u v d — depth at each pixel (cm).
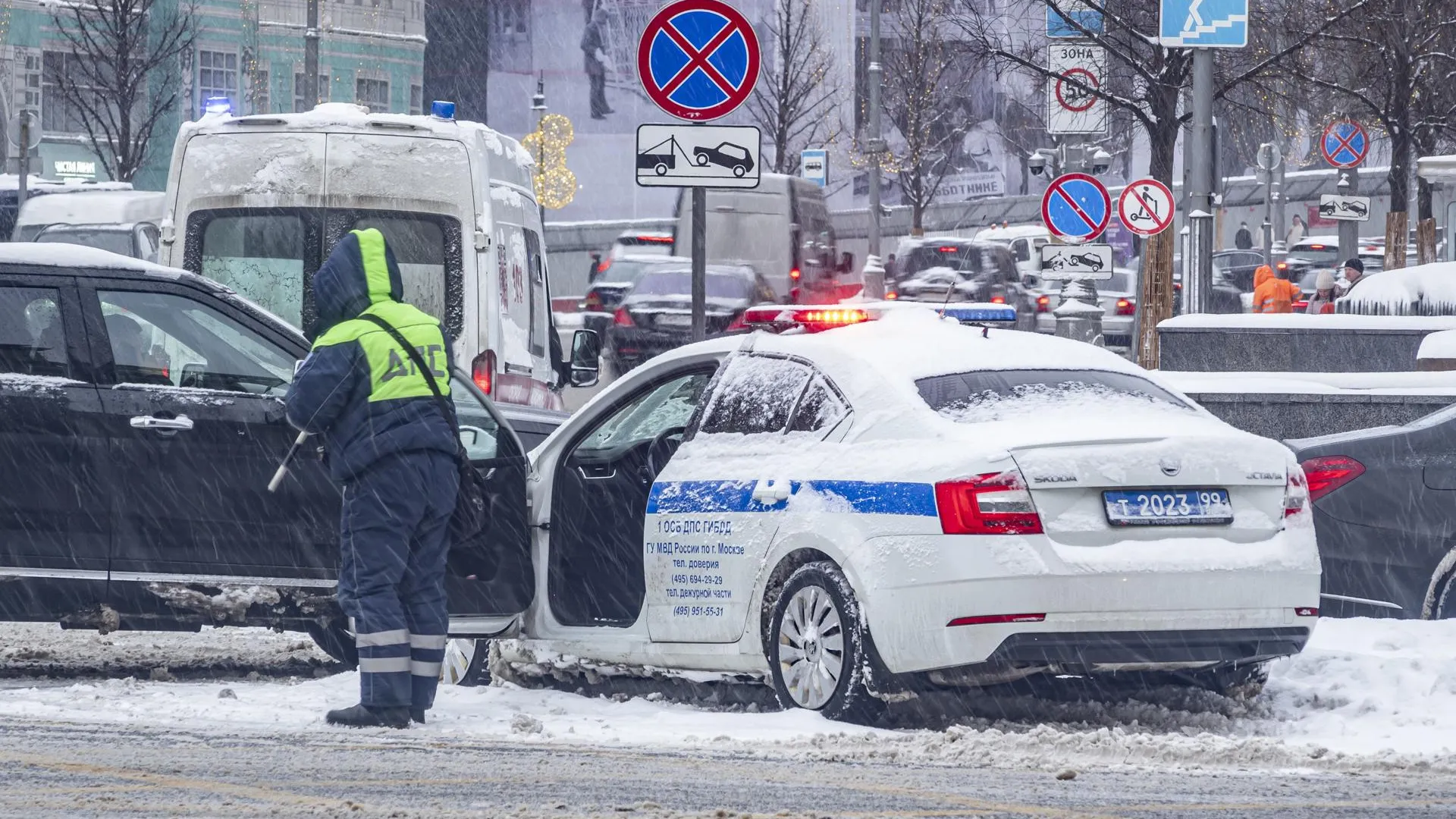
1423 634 2586
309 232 3872
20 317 2495
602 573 2573
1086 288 6956
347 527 2144
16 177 9412
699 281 3372
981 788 1688
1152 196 6181
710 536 2352
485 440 2500
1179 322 5056
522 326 4159
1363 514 2872
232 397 2509
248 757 1808
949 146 16925
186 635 3303
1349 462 2891
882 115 16962
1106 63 7331
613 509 2581
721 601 2330
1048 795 1652
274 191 3872
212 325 2550
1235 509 2175
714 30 3350
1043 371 2303
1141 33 7044
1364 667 2373
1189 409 2320
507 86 19688
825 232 9231
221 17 16888
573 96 19850
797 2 17538
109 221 7738
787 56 17262
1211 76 6281
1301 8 7988
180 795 1570
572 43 19775
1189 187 7006
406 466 2134
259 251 3884
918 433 2169
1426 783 1761
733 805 1572
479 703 2389
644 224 13938
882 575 2117
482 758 1839
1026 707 2331
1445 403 3619
